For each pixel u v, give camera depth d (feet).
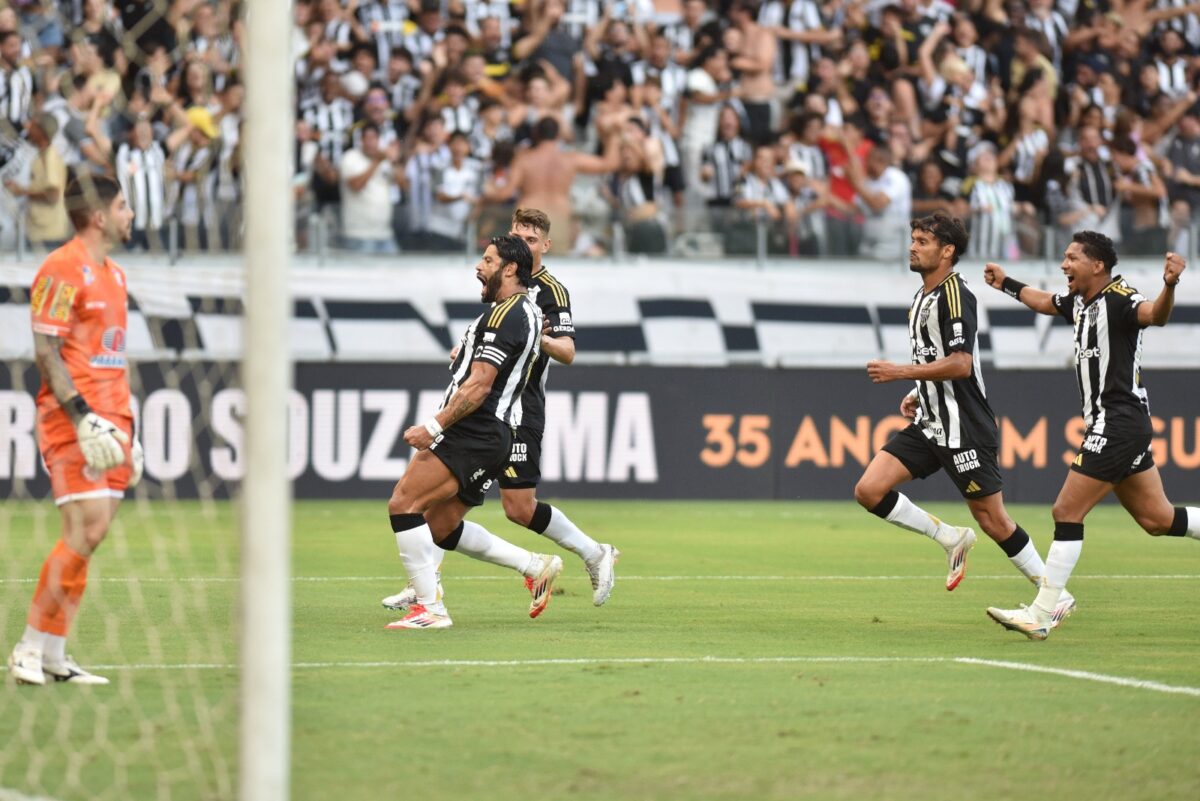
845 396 187.32
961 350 87.10
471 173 193.77
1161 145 211.00
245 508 40.75
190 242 172.04
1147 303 81.15
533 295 91.91
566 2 216.33
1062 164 200.75
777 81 210.38
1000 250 196.65
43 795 46.52
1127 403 82.43
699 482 185.47
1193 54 220.84
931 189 199.00
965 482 89.76
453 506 86.22
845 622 90.02
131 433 64.23
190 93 172.24
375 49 201.05
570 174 191.52
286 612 41.01
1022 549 90.79
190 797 46.32
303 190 187.11
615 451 184.65
